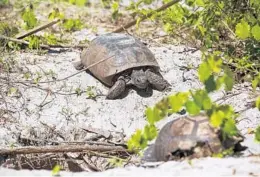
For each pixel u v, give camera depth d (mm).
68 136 11070
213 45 13289
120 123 11445
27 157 10281
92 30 15445
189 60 13211
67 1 17609
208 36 13164
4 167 9500
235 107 11375
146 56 12094
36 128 11156
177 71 12820
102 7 17953
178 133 8844
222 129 8695
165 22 14305
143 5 17312
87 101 11906
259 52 12328
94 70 12234
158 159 9023
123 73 11906
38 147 10086
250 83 12141
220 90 11961
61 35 14445
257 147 9273
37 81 12273
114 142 10781
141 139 9008
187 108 8617
